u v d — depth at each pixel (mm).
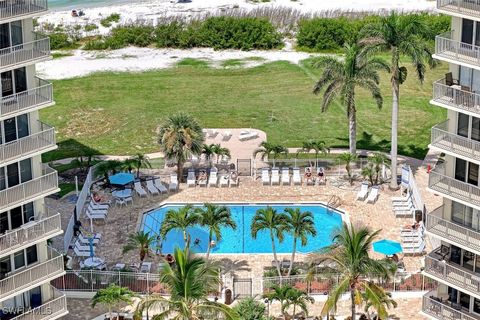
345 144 96562
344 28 127125
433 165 90375
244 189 87188
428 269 60531
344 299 68438
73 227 78250
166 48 130000
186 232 72625
